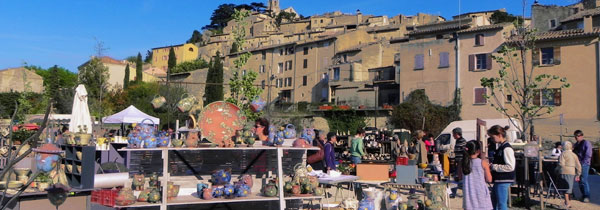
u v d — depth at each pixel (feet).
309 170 28.27
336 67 164.45
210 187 23.44
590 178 55.62
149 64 295.48
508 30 116.67
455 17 237.04
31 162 24.09
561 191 35.68
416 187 31.32
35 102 94.32
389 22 239.91
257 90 42.98
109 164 25.32
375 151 71.77
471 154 23.20
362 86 154.30
